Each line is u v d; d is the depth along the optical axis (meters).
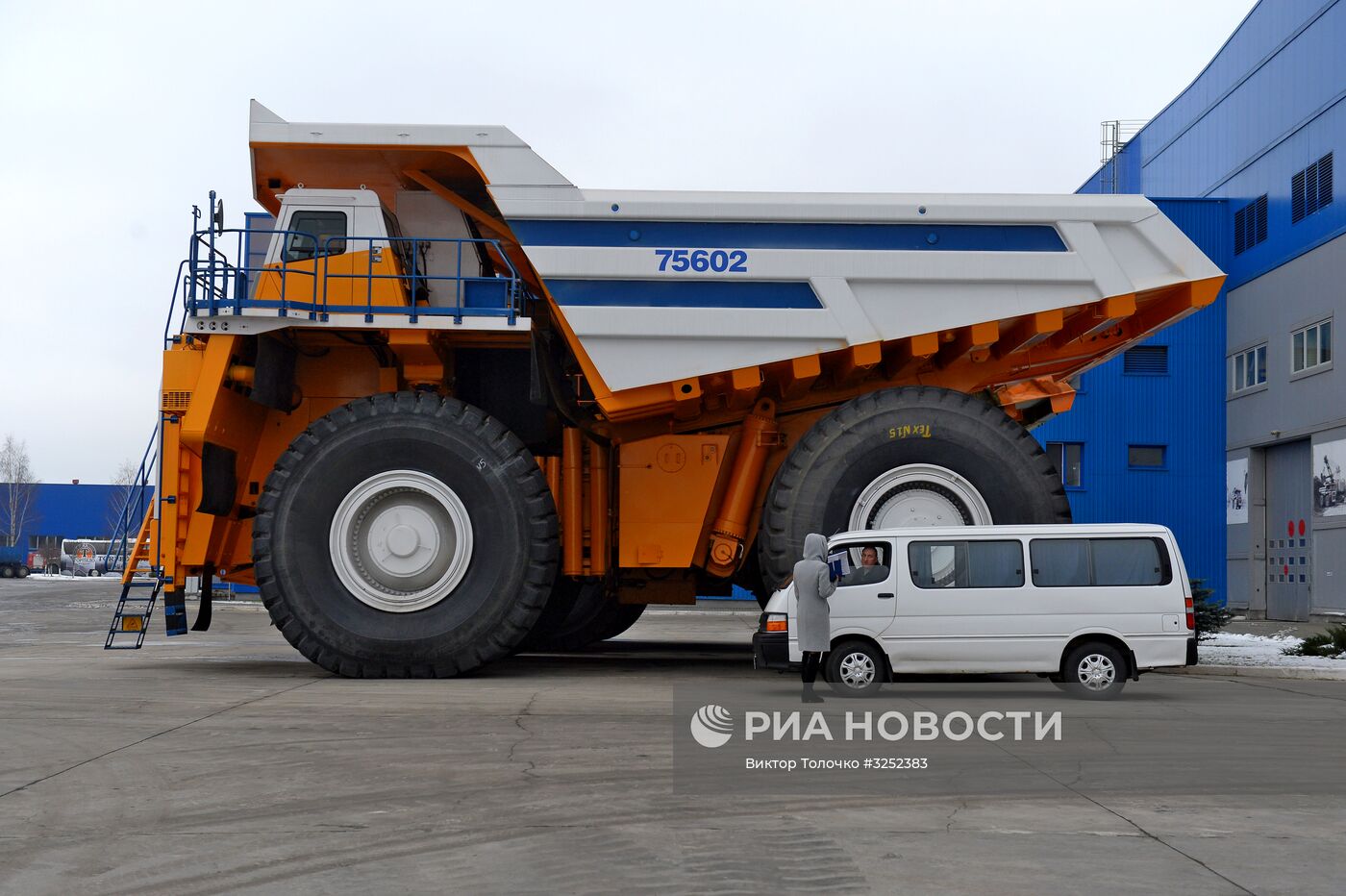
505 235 15.84
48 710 11.03
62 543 90.69
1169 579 12.75
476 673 15.08
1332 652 18.61
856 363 14.24
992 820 6.68
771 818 6.70
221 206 14.62
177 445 14.49
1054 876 5.52
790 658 12.89
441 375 15.31
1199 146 38.88
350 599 14.41
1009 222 14.27
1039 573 12.77
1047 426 36.38
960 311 14.20
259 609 38.81
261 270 14.69
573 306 14.17
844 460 14.47
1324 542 30.78
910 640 12.77
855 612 12.81
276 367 14.91
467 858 5.84
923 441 14.49
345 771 8.02
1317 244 30.98
